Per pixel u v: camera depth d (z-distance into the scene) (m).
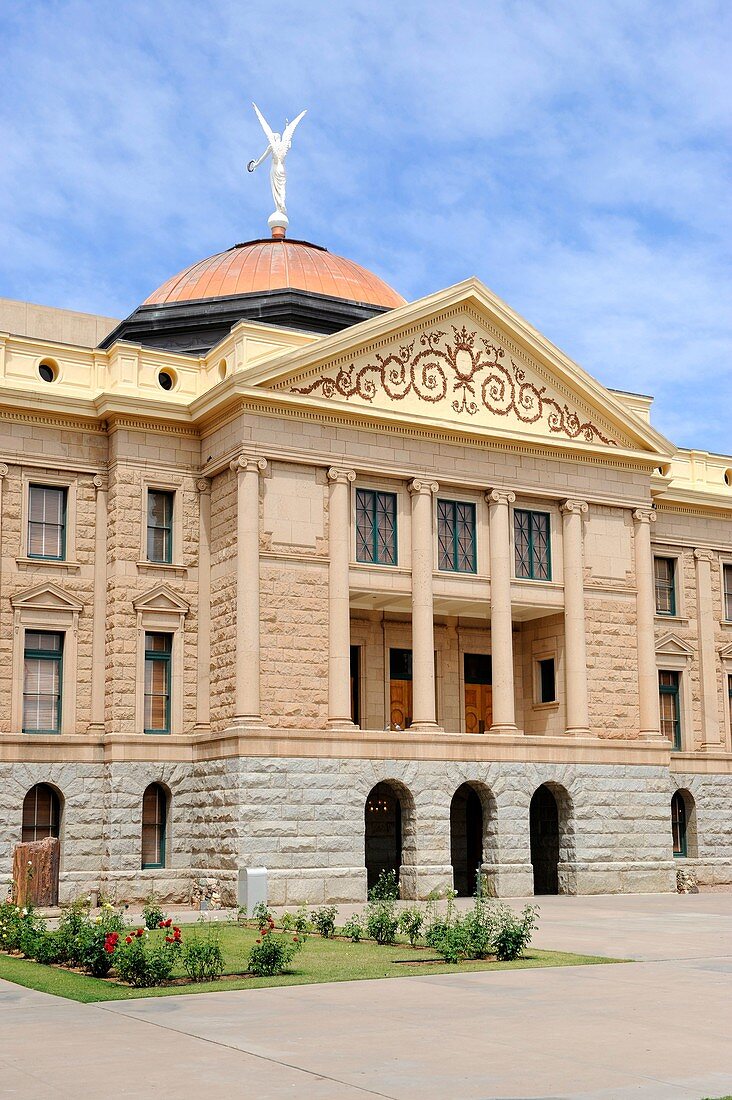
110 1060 16.19
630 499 52.53
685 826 56.06
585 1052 16.78
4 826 42.56
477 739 46.66
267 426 44.78
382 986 22.77
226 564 45.16
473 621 53.47
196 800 44.78
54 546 45.56
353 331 46.38
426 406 48.09
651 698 51.47
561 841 48.81
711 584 58.66
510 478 49.59
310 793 43.22
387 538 47.28
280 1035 17.91
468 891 51.84
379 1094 14.40
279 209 61.97
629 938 31.33
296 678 44.22
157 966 23.08
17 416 44.97
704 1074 15.51
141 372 47.00
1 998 21.48
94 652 45.31
